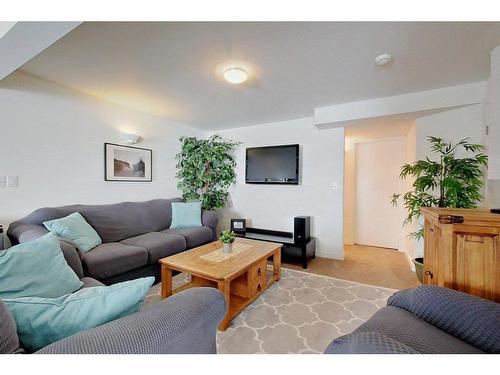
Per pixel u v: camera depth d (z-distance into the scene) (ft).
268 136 13.03
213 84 7.93
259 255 7.29
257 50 5.83
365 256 11.78
